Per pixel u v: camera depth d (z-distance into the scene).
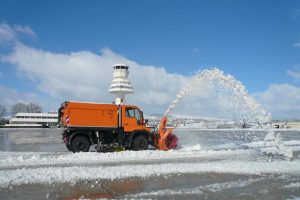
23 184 9.12
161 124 18.70
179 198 7.88
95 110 17.64
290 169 12.02
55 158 14.46
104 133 18.00
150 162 13.79
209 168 11.87
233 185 9.36
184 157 15.51
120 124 18.02
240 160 14.73
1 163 13.20
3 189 8.59
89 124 17.44
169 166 12.13
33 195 8.05
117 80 66.75
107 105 17.92
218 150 18.39
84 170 10.98
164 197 7.95
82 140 17.34
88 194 8.20
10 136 39.41
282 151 16.72
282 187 9.20
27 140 31.58
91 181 9.59
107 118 17.81
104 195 8.12
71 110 17.23
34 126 94.88
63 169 11.12
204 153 16.95
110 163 13.39
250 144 22.69
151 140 18.67
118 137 18.05
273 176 10.78
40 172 10.57
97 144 17.72
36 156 14.84
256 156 16.23
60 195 8.07
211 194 8.30
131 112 18.36
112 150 17.73
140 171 11.02
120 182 9.52
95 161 13.89
